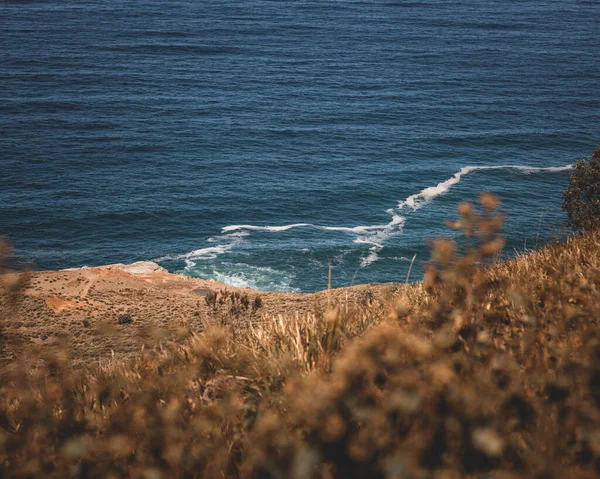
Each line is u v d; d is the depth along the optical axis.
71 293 35.16
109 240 75.69
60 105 140.75
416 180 96.38
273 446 2.49
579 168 26.98
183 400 3.30
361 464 2.26
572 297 3.58
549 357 2.81
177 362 3.94
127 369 4.20
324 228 78.12
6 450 2.84
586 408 2.26
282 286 64.00
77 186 92.38
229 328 4.67
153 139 117.56
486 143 118.50
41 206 83.94
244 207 84.31
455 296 3.27
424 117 136.75
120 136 119.00
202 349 3.85
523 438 2.35
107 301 34.12
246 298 22.31
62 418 3.13
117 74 173.38
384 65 193.25
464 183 95.88
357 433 2.44
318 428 2.41
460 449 2.21
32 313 29.48
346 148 113.62
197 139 117.94
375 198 88.31
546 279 4.21
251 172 99.69
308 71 183.00
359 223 79.62
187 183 94.25
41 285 35.75
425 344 2.74
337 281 65.38
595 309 3.21
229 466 2.60
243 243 73.44
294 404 2.60
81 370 3.98
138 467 2.63
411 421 2.33
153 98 150.50
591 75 183.75
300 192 89.81
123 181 95.12
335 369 2.65
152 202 85.75
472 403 2.29
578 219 21.33
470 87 167.62
